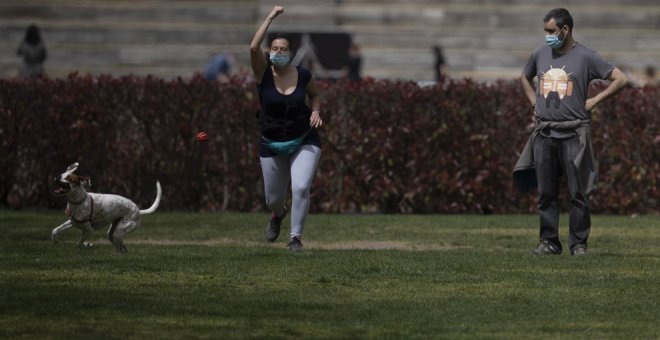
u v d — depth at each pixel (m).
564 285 25.56
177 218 40.78
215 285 25.14
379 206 45.41
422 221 40.88
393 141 44.91
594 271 27.61
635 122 44.91
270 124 30.34
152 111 44.44
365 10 79.38
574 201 30.50
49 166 44.66
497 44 77.88
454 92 45.06
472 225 39.59
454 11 79.56
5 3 79.25
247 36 77.19
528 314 22.42
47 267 27.16
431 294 24.44
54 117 44.47
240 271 26.95
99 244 32.03
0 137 44.59
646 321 21.88
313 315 22.09
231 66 70.38
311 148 30.59
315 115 30.39
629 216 44.34
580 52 30.17
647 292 24.81
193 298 23.55
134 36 77.62
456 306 23.11
